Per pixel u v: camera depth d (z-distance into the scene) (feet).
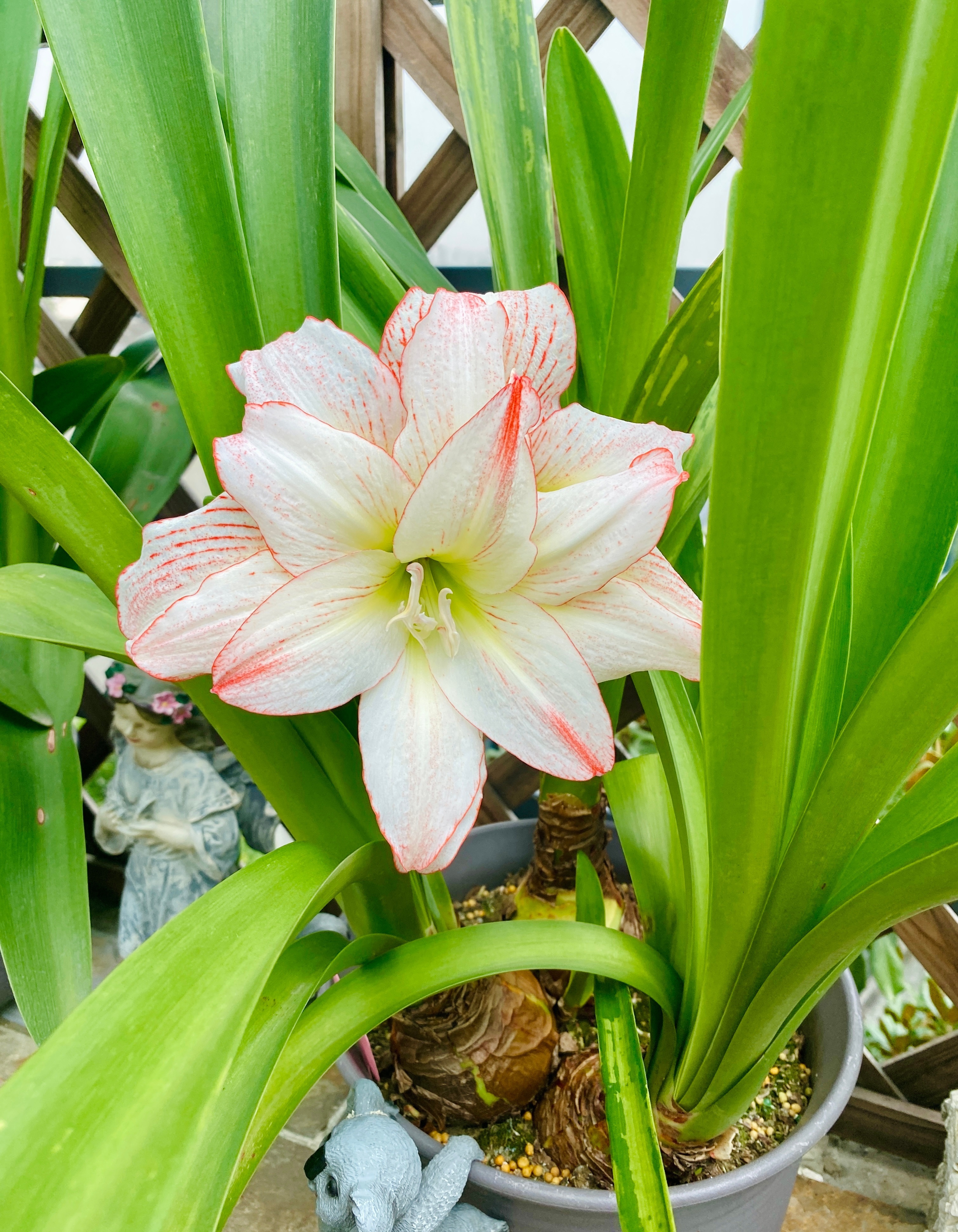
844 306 0.70
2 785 1.53
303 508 0.95
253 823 2.39
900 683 0.90
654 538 0.99
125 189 1.09
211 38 1.75
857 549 1.24
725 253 0.75
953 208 1.18
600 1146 1.39
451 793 1.00
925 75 0.75
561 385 1.12
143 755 2.22
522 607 1.04
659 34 1.09
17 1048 2.44
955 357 1.19
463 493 0.94
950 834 0.96
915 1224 2.01
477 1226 1.33
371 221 1.77
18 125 1.79
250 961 0.90
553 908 1.70
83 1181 0.74
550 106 1.51
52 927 1.46
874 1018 2.45
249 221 1.26
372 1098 1.40
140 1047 0.82
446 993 1.40
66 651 1.72
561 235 1.58
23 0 1.83
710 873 1.08
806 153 0.66
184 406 1.15
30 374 1.84
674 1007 1.32
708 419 1.40
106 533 1.11
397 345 1.08
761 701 0.88
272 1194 2.04
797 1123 1.49
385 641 1.02
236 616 0.99
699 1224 1.31
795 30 0.62
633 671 1.08
